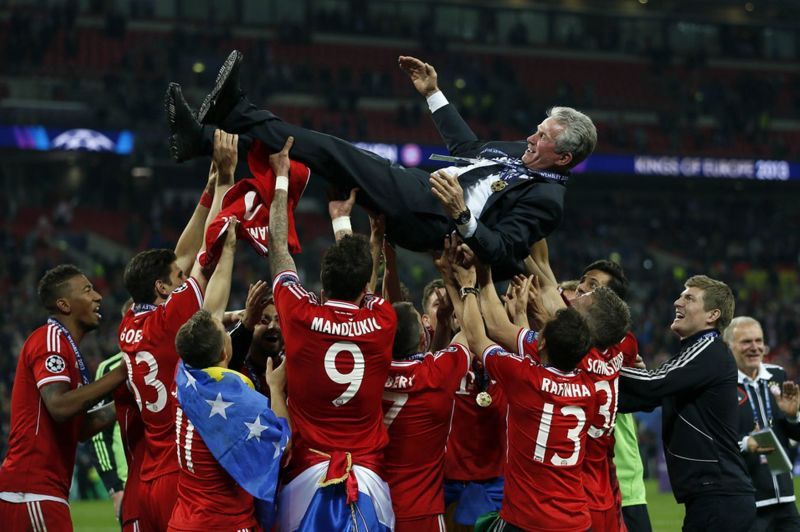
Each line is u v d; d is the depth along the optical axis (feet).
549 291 27.07
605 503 24.43
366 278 22.85
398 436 24.23
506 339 24.12
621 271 28.76
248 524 22.35
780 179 170.19
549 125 25.04
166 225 154.10
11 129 137.08
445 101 28.32
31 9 164.76
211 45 168.76
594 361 24.12
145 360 23.80
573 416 22.98
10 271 130.93
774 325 140.87
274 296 22.88
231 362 24.90
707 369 26.16
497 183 24.63
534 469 22.89
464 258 24.29
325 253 23.02
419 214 24.23
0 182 159.63
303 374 22.49
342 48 180.96
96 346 108.99
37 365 24.85
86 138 140.36
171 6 176.04
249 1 181.27
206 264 24.11
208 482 22.09
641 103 188.03
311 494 22.50
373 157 24.34
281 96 165.58
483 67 186.50
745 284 159.94
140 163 144.15
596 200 186.60
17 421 25.29
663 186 184.03
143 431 25.63
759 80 195.21
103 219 157.28
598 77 191.93
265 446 21.80
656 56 195.62
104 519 60.80
